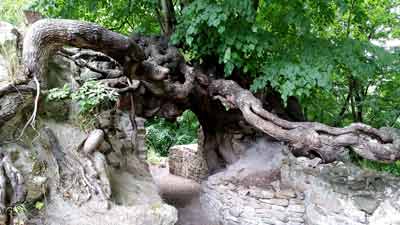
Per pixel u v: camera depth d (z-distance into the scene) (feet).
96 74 19.15
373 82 26.27
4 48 13.88
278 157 23.16
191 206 25.58
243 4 17.31
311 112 28.84
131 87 19.06
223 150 25.95
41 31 13.78
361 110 28.02
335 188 16.70
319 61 18.92
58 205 12.56
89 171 13.58
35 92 13.56
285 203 18.95
